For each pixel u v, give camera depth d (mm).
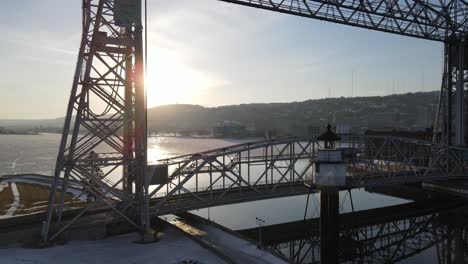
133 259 29875
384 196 85125
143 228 35719
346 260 43438
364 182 55281
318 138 43781
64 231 34000
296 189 51125
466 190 65938
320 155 42969
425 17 56562
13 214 44812
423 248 47938
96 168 42781
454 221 59938
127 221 37406
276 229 51938
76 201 52594
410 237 52594
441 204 68938
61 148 33594
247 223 58969
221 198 45594
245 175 115875
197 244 34438
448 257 44562
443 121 71000
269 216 64750
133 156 41906
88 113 35625
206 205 43031
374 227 57188
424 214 63469
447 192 70188
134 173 39656
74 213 39469
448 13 58250
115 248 32500
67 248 31859
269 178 105312
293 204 77188
